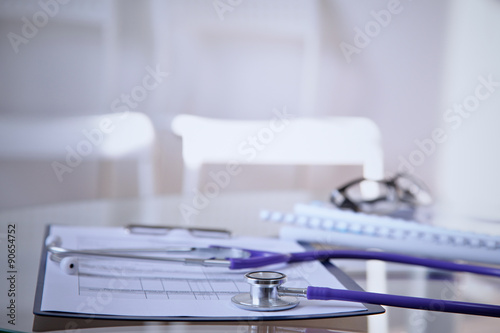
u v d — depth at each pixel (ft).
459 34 10.71
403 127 10.69
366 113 10.33
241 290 1.40
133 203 3.09
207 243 2.00
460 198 10.91
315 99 9.79
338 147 7.34
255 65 9.07
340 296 1.28
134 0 8.23
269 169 9.43
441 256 1.87
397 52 10.42
